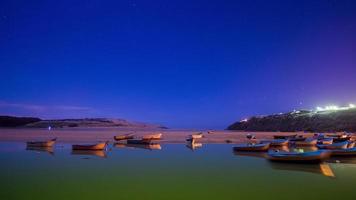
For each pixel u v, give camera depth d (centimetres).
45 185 1689
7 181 1784
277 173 2133
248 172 2164
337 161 2702
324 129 10912
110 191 1568
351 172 2159
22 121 18175
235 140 5962
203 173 2123
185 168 2331
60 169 2230
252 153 3475
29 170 2173
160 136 6184
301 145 4631
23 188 1612
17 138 5816
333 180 1883
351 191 1602
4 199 1401
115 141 5372
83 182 1780
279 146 4478
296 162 2509
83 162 2609
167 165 2486
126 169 2262
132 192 1553
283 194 1536
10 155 3083
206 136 7662
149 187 1669
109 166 2400
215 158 2984
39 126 17625
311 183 1795
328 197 1485
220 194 1530
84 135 7281
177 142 5284
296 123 12606
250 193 1552
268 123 14125
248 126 15188
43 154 3194
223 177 1980
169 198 1448
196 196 1488
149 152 3534
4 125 17000
